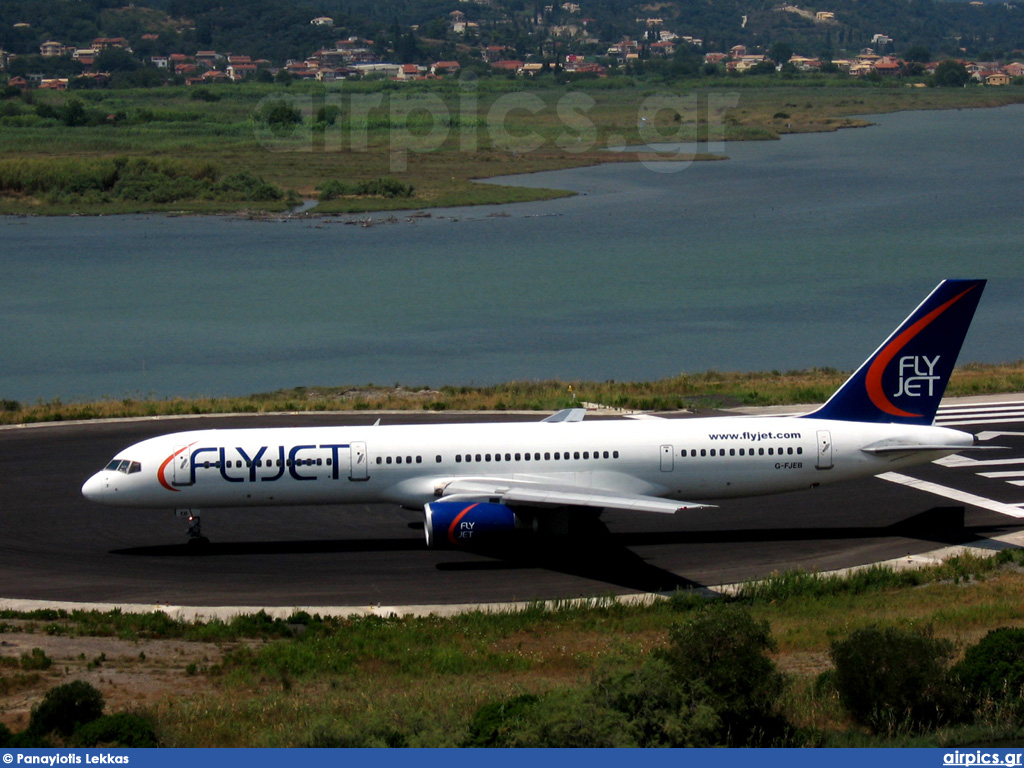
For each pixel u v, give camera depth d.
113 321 173.62
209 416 106.81
